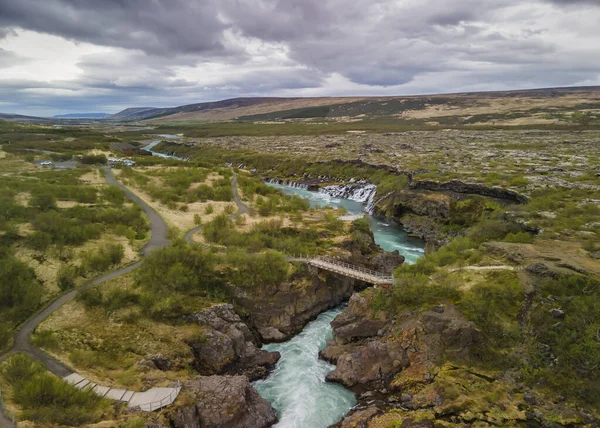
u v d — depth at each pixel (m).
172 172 136.38
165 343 46.88
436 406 39.88
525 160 139.25
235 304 57.97
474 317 47.31
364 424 38.75
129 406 36.44
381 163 151.25
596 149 162.25
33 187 94.81
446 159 148.88
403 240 98.00
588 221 73.25
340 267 63.09
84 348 43.91
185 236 76.94
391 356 46.84
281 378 48.16
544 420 37.78
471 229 89.31
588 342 42.41
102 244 69.25
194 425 36.88
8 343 43.06
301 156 189.88
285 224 86.44
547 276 51.19
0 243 61.19
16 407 32.91
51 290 54.34
